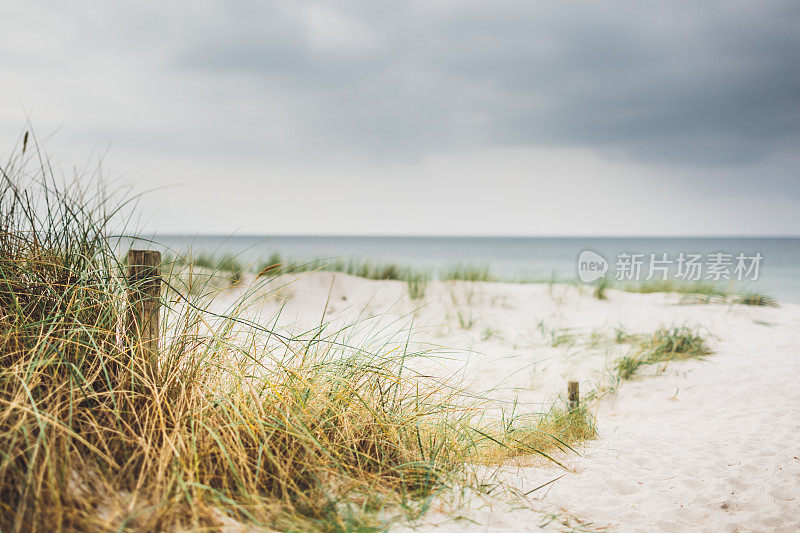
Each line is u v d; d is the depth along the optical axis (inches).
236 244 2556.6
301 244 3011.8
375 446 115.2
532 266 1496.1
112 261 114.0
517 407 192.9
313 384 118.0
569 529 101.0
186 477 85.6
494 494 113.3
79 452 85.6
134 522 75.1
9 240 109.9
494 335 324.5
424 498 104.2
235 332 126.2
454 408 139.0
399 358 139.9
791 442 161.5
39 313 104.8
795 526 108.6
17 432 79.9
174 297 126.0
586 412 186.7
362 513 92.8
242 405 103.5
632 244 2930.6
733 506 118.0
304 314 296.4
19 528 68.1
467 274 512.4
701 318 365.4
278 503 89.9
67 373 95.2
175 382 104.6
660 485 129.5
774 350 282.4
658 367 255.0
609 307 408.2
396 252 2278.5
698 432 176.9
